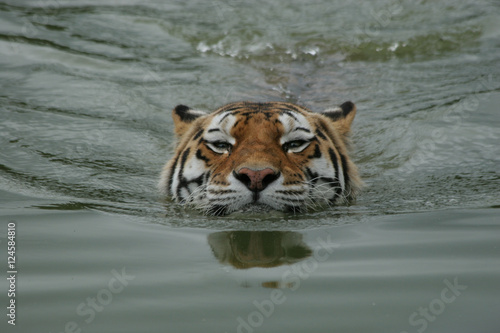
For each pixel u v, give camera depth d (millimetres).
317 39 19156
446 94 15438
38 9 20953
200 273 7430
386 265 7566
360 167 12141
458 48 18531
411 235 8617
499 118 14062
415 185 11078
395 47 18641
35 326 6141
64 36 18828
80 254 7977
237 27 19984
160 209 10086
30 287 6988
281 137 10008
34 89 15500
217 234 8859
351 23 20375
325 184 10234
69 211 9711
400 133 13461
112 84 16031
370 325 6152
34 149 12508
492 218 9172
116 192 10844
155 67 17156
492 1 21359
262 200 9250
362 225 9188
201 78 16391
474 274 7207
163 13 21094
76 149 12672
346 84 16016
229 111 10523
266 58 17844
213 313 6418
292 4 21828
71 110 14555
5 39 18281
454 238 8398
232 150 10016
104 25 19891
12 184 10805
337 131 11586
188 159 10602
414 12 20906
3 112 14109
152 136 13508
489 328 6039
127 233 8844
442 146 12828
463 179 11211
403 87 15953
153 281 7180
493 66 17125
